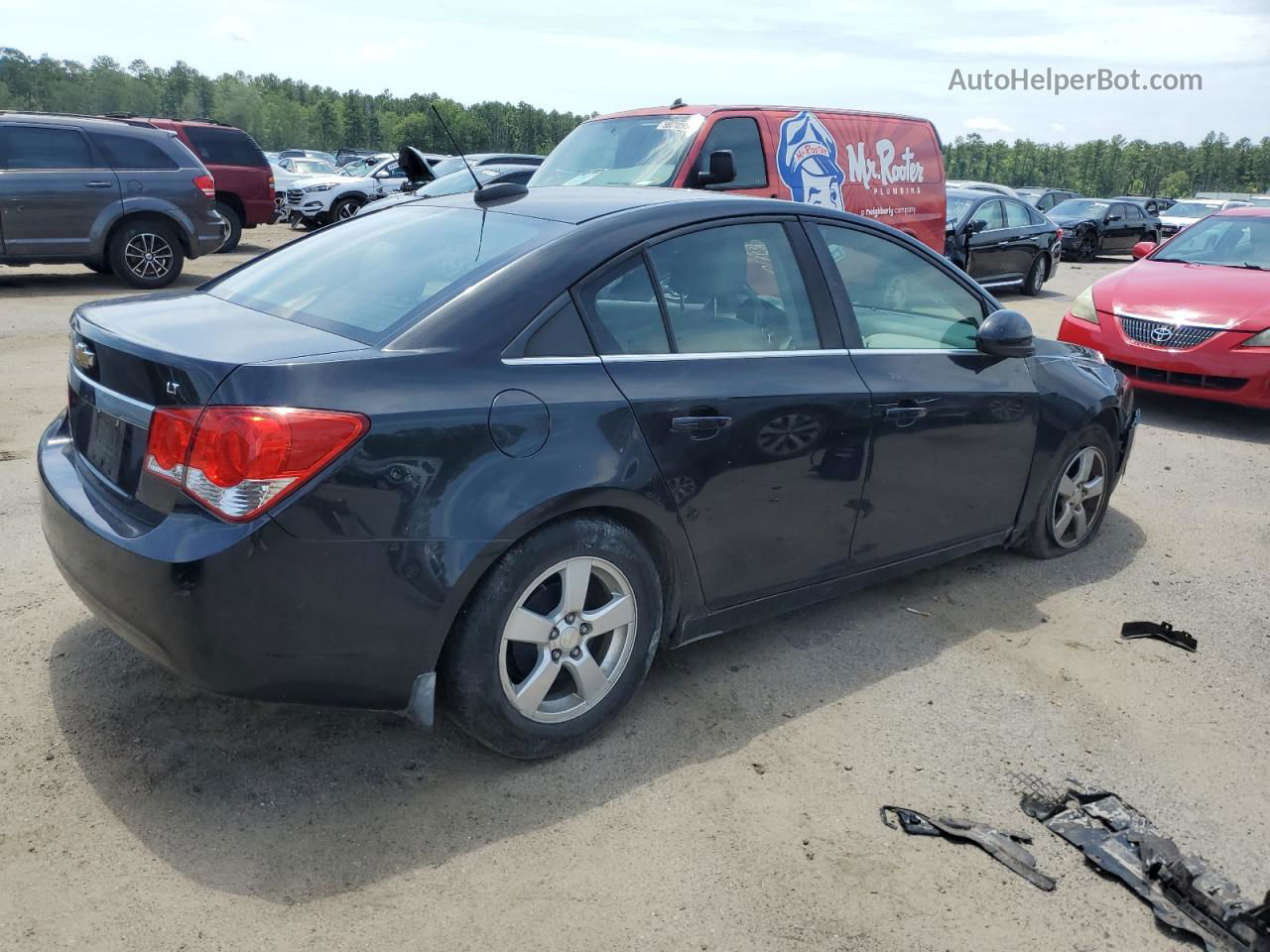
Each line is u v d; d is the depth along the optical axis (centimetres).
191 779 280
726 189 855
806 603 366
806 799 288
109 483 275
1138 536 525
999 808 289
